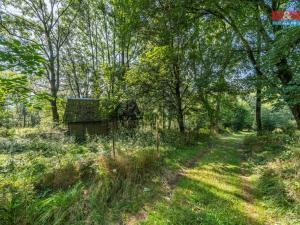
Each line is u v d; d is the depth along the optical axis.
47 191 5.41
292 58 6.98
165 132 13.38
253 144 11.52
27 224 3.88
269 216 4.15
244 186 5.76
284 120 21.41
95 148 9.58
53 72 19.62
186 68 13.70
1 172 6.24
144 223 4.06
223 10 10.00
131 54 20.67
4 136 12.99
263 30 8.82
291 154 6.42
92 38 24.25
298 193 4.30
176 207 4.55
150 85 13.50
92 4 20.72
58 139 12.48
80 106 17.75
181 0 10.28
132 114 15.13
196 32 13.38
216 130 22.38
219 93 14.18
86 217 4.33
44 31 19.22
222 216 4.09
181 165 8.03
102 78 13.83
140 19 13.01
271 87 7.49
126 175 6.07
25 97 4.37
